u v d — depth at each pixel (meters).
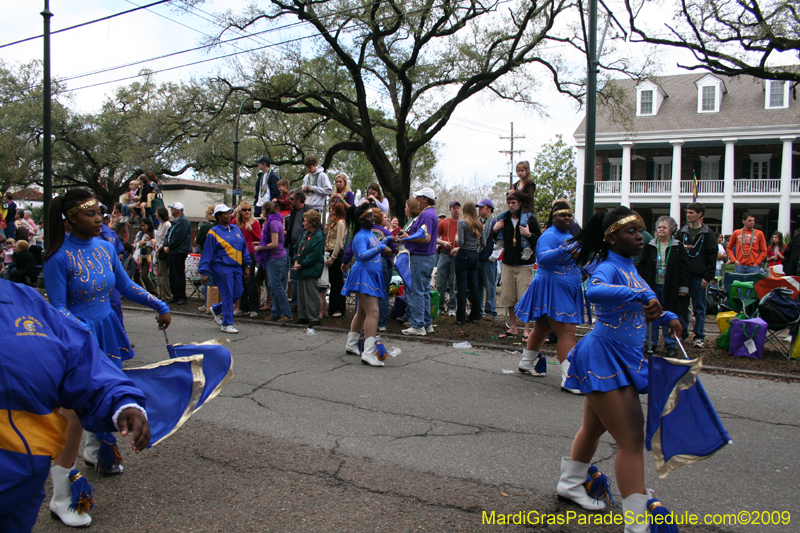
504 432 4.50
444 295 10.17
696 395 2.73
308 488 3.48
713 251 7.40
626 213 3.03
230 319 8.70
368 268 6.70
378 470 3.75
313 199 10.80
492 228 8.23
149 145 21.28
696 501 3.40
